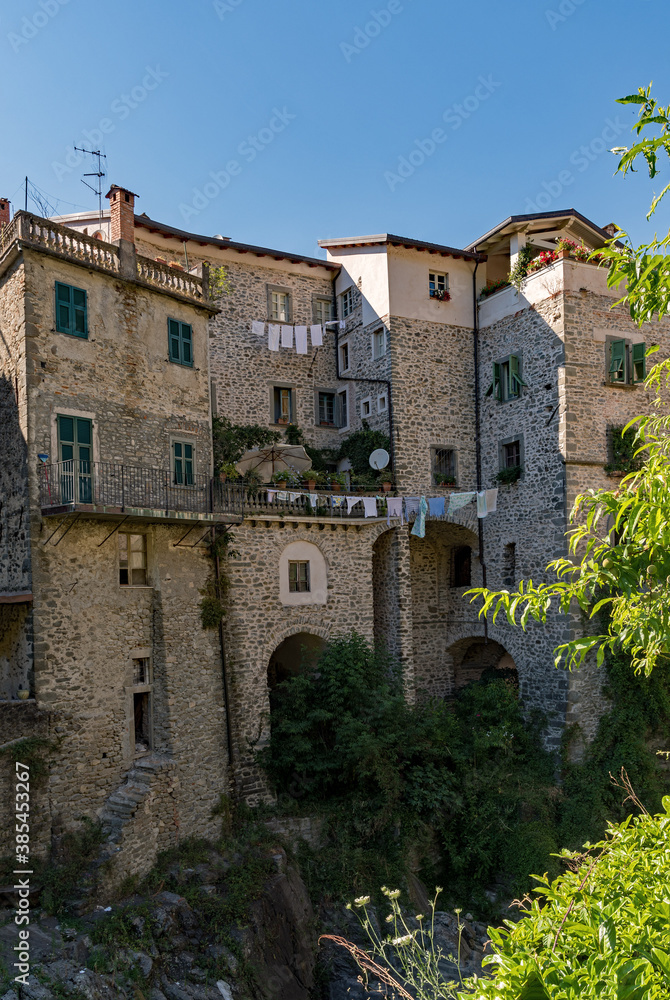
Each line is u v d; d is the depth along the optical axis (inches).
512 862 679.7
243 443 885.2
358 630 799.7
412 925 581.6
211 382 899.4
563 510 797.2
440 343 925.2
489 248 948.6
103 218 830.5
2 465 569.6
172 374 665.6
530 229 890.7
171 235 864.9
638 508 177.2
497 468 904.3
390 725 702.5
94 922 461.7
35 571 525.7
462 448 927.7
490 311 933.8
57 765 521.0
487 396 930.7
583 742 782.5
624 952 149.9
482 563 914.7
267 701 706.2
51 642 528.7
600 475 819.4
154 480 631.2
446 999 187.9
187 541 650.2
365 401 940.0
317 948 559.5
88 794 540.7
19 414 547.5
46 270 561.9
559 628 792.9
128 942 455.8
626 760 768.9
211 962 481.4
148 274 649.6
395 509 826.8
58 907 465.7
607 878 193.6
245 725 684.1
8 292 569.0
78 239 585.0
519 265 879.1
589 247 930.7
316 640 801.6
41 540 531.8
